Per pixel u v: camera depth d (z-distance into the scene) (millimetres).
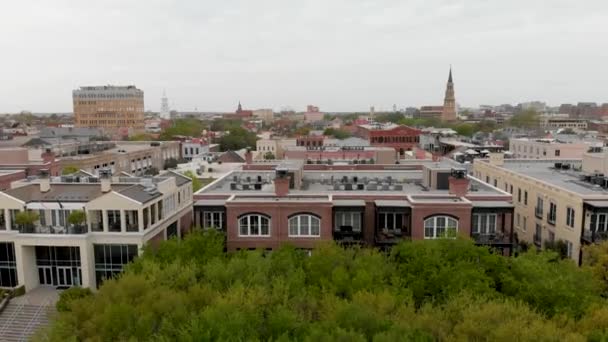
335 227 47344
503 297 33594
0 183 65562
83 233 46969
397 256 40281
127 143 140875
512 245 44781
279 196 47750
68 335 31438
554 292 32500
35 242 46750
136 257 42719
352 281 34688
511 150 116500
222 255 41500
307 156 98000
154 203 49719
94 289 47594
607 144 105875
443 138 157375
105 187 50438
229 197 48875
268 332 29812
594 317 29297
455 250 37156
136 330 30391
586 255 41438
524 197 57719
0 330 42281
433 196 47062
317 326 28766
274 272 37656
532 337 26688
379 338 26375
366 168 69250
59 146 112375
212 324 28578
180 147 154500
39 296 46719
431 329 29391
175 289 34969
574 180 54969
